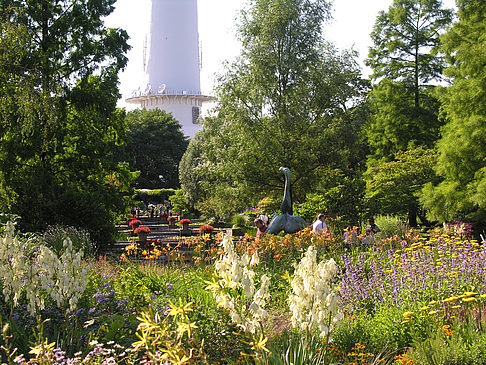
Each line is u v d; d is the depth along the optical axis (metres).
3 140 21.30
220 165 26.42
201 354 4.41
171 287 8.21
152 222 41.22
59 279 5.51
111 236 18.95
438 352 5.19
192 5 85.62
